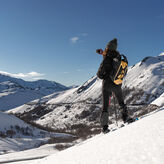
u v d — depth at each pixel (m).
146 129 2.25
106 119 3.99
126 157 1.55
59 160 2.46
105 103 4.03
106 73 3.87
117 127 4.06
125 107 4.18
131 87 103.50
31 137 35.59
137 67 132.00
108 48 3.83
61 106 124.81
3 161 6.44
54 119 101.38
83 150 2.50
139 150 1.61
